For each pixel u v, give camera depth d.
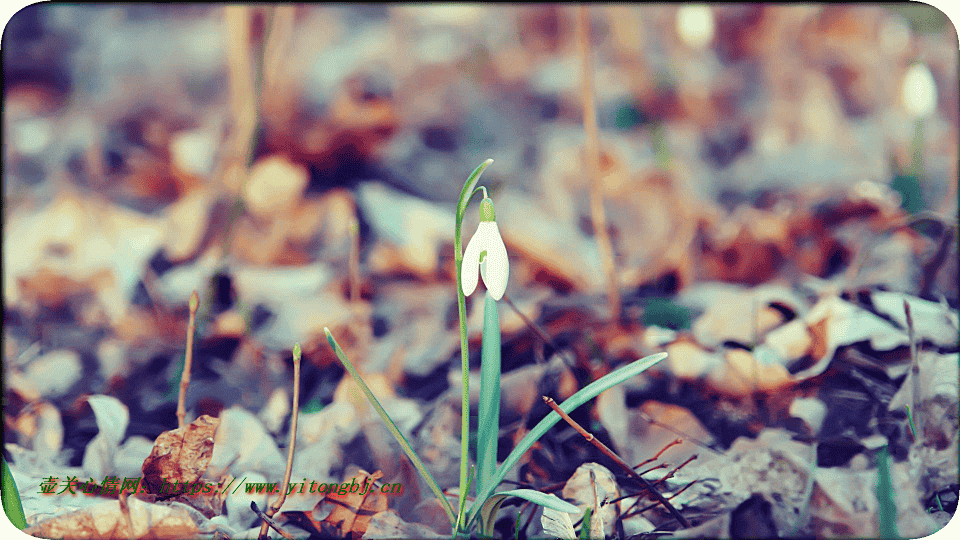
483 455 0.83
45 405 0.91
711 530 0.84
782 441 0.87
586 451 0.88
